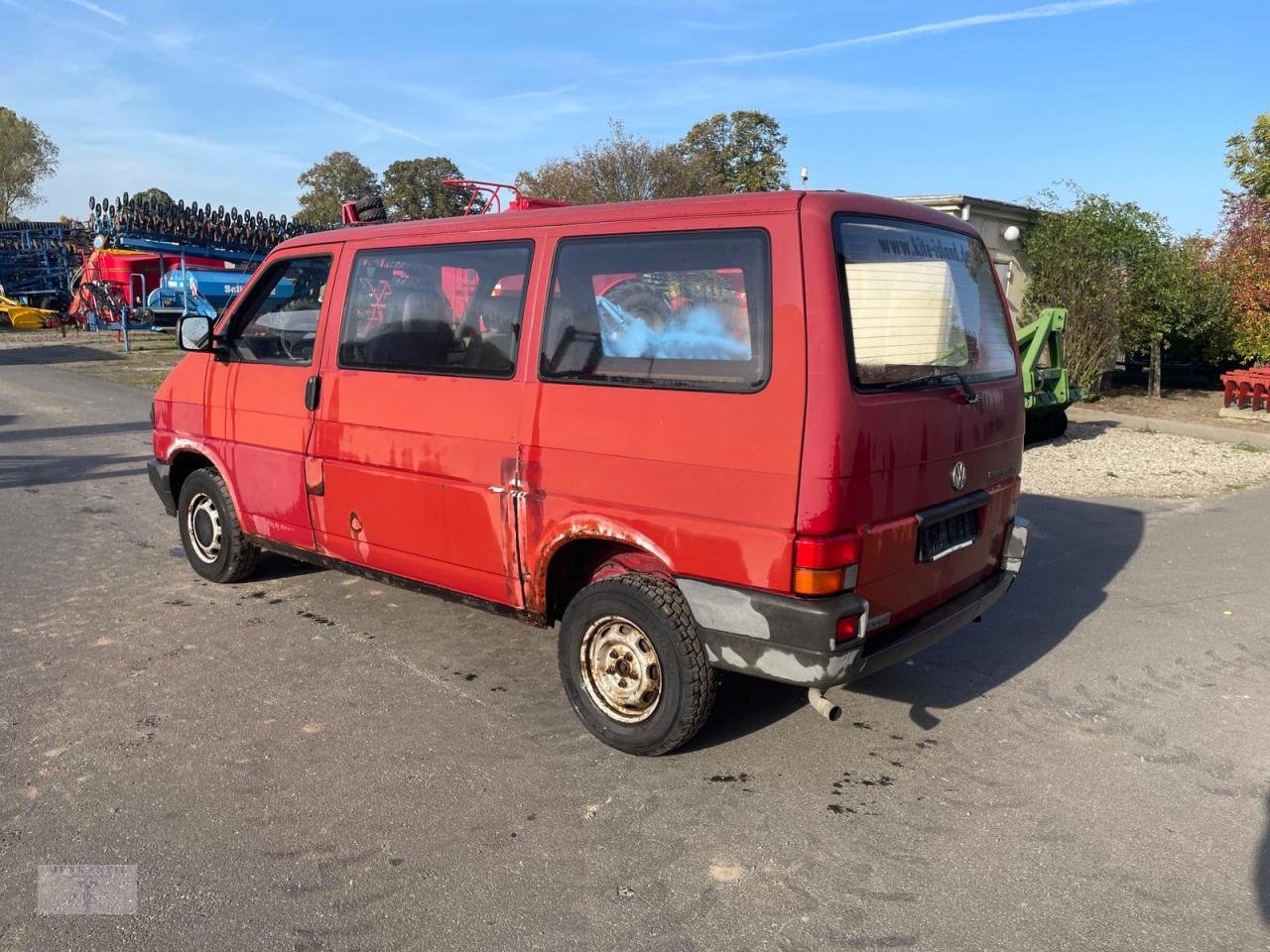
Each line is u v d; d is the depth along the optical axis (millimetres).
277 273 5145
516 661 4789
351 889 2959
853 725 4125
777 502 3213
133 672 4602
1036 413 11469
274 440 5117
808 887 2982
